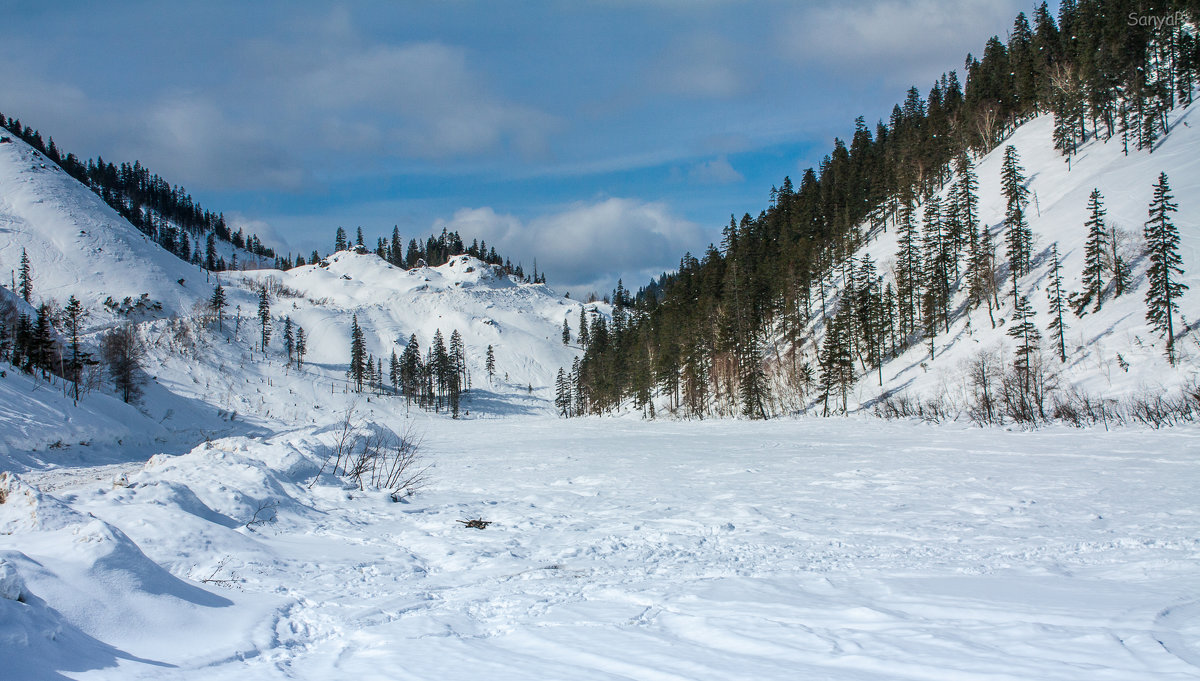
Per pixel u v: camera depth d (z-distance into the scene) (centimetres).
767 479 2052
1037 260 6306
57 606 514
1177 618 527
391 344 14938
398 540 1111
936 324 6706
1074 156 7975
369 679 468
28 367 4681
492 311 19150
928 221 7488
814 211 10275
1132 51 7900
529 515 1376
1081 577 768
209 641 551
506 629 622
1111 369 4506
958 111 11212
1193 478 1814
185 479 1298
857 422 5216
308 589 774
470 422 9625
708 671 459
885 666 448
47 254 13875
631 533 1171
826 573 843
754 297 8456
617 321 13212
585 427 6875
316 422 8600
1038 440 3212
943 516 1321
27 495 789
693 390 7594
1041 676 403
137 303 12681
